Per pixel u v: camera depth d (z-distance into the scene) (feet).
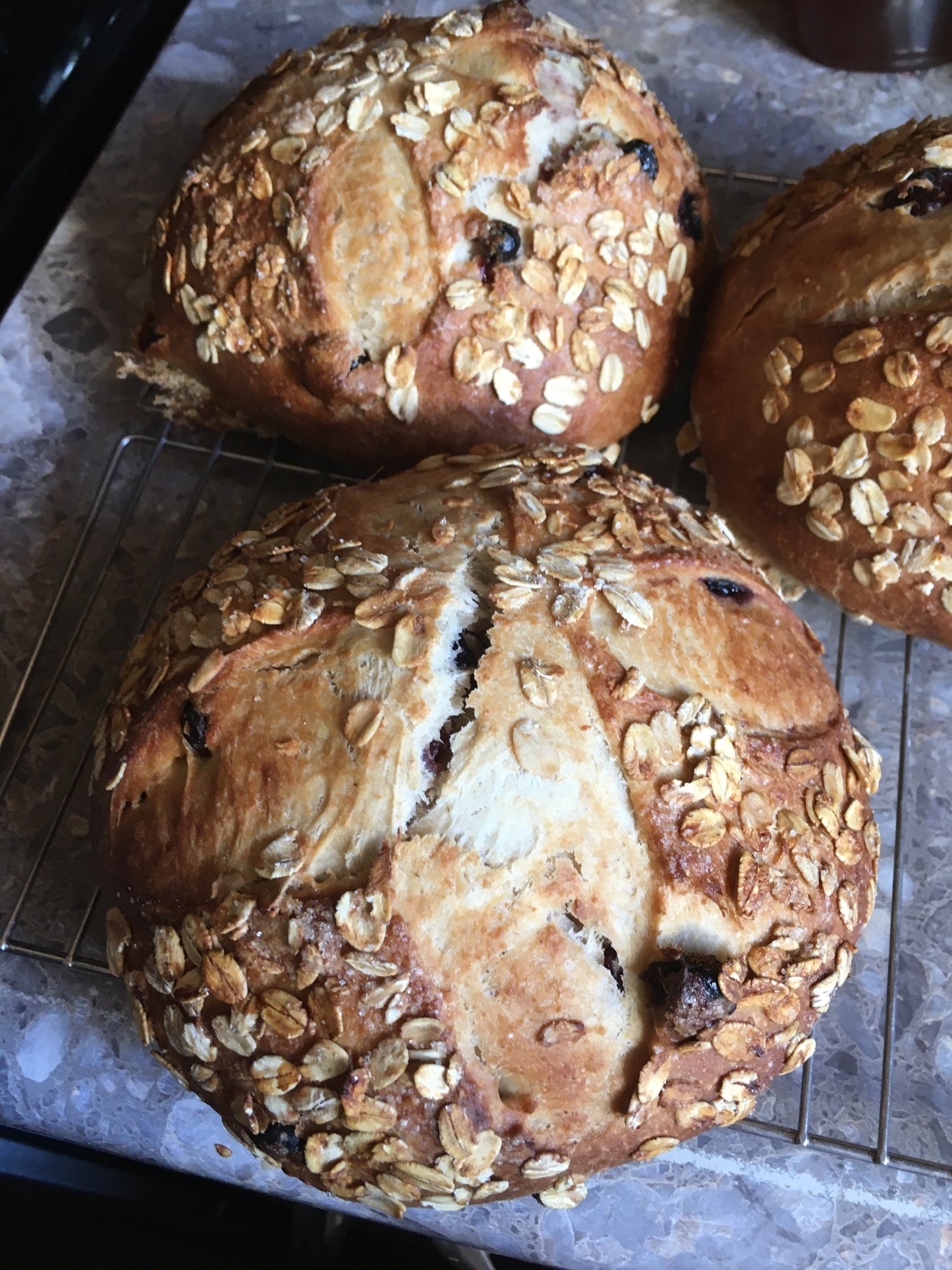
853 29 1.43
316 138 1.10
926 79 1.49
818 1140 1.03
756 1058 0.89
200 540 1.30
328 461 1.32
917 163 1.09
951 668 1.25
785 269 1.12
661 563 0.92
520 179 1.10
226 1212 1.24
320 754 0.86
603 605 0.90
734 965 0.86
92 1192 1.22
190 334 1.17
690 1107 0.89
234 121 1.16
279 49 1.53
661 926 0.85
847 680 1.25
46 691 1.24
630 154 1.12
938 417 1.03
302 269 1.09
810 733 0.95
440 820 0.85
